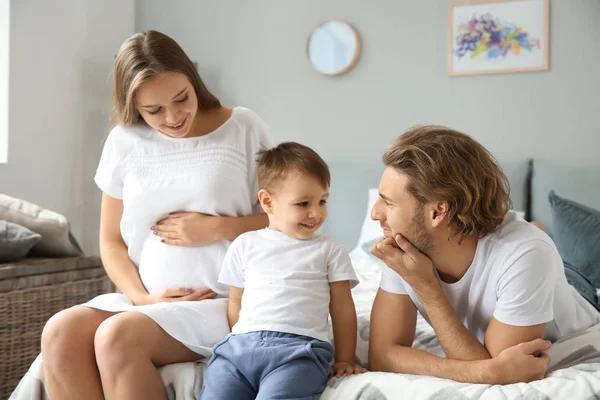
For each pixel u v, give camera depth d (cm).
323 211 169
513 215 158
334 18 391
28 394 162
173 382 160
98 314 163
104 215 200
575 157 346
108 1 408
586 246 279
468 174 144
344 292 166
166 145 190
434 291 149
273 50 404
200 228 183
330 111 393
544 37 350
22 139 355
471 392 134
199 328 169
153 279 187
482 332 161
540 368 140
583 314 175
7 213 286
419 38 374
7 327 252
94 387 156
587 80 344
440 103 371
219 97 418
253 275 166
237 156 190
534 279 143
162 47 180
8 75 346
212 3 416
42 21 364
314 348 150
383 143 382
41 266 265
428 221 146
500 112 360
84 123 393
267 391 142
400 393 138
